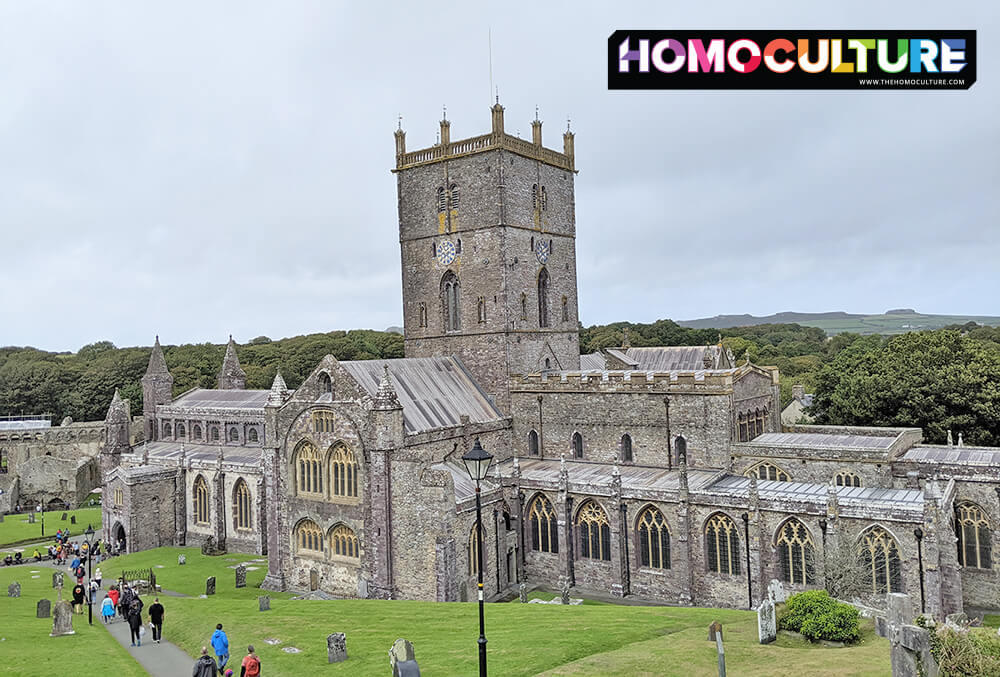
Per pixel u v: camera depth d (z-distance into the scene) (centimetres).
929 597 5488
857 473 6831
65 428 15888
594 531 7231
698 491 6638
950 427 8638
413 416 7388
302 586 7525
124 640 5509
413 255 9219
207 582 7588
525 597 7062
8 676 4391
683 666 3950
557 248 9406
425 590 6594
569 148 9681
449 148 8806
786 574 6206
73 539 11325
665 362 10881
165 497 10531
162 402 13288
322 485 7319
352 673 4272
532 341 8894
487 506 7131
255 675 3984
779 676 3656
